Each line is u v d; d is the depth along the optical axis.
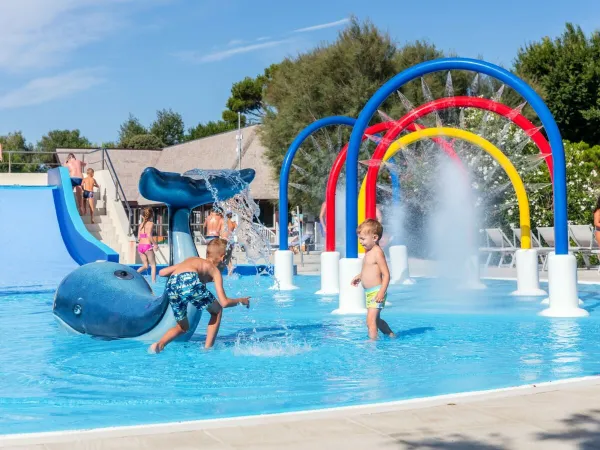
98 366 6.24
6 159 57.72
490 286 14.52
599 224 11.27
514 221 21.62
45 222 19.72
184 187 12.58
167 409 4.68
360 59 32.69
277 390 5.21
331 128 32.59
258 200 44.38
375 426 3.89
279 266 14.25
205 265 7.05
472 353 6.76
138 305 7.62
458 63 9.82
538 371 5.82
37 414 4.59
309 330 8.38
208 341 7.03
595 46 37.72
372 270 7.66
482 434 3.72
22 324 9.30
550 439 3.62
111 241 21.22
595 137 38.53
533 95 9.62
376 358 6.52
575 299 9.75
